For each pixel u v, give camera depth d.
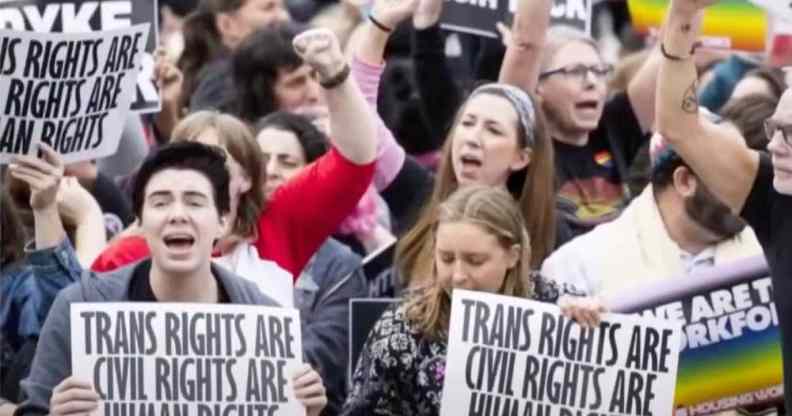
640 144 14.59
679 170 12.54
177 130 12.27
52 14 13.70
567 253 12.66
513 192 12.73
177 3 16.86
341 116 12.09
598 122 14.53
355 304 12.77
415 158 14.91
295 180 12.33
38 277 12.38
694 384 12.52
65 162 12.36
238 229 12.18
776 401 12.57
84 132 12.39
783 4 12.14
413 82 14.92
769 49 15.97
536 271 12.19
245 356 11.15
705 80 15.99
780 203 11.42
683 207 12.57
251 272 12.17
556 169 14.30
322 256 13.30
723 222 12.56
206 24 15.91
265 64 15.02
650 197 12.70
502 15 14.31
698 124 11.49
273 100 15.03
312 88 15.05
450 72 14.86
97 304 11.07
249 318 11.16
